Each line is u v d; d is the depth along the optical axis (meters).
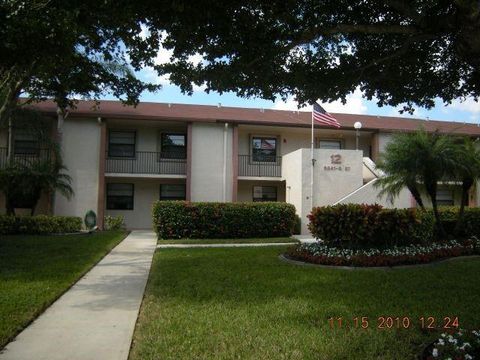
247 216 18.20
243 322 5.61
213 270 9.55
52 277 8.65
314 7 5.12
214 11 4.61
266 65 5.50
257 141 25.50
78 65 12.52
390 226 11.27
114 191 24.47
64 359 4.53
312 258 10.55
